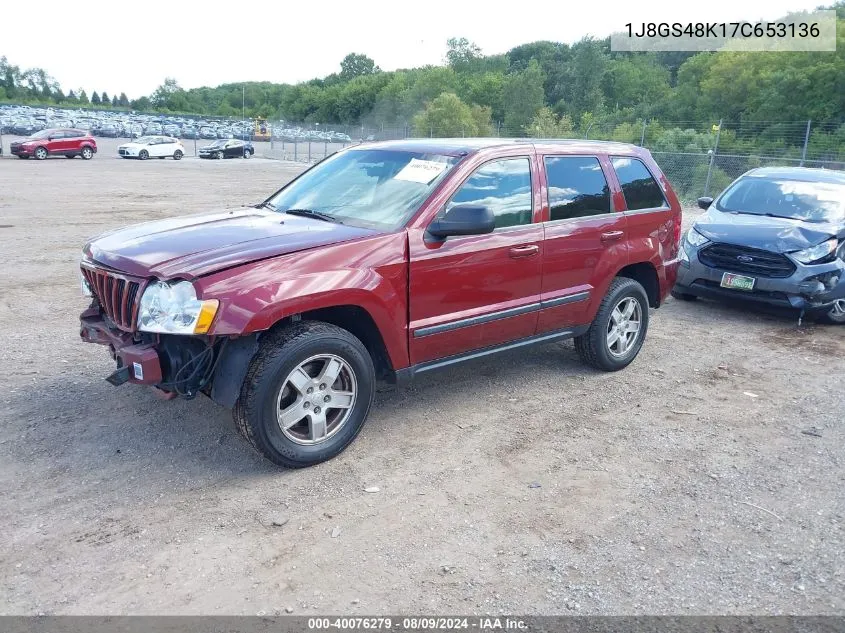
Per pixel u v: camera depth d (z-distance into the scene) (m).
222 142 48.25
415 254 4.49
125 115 105.69
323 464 4.35
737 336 7.63
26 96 152.62
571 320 5.64
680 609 3.15
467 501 3.99
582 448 4.71
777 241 8.01
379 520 3.77
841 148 27.84
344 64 157.00
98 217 15.38
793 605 3.20
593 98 74.00
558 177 5.46
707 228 8.66
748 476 4.39
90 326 4.44
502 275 5.00
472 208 4.38
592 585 3.29
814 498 4.16
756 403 5.64
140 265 3.97
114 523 3.65
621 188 5.96
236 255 3.97
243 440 4.60
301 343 4.03
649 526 3.80
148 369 3.87
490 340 5.09
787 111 41.19
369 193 4.95
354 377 4.34
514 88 61.94
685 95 54.22
